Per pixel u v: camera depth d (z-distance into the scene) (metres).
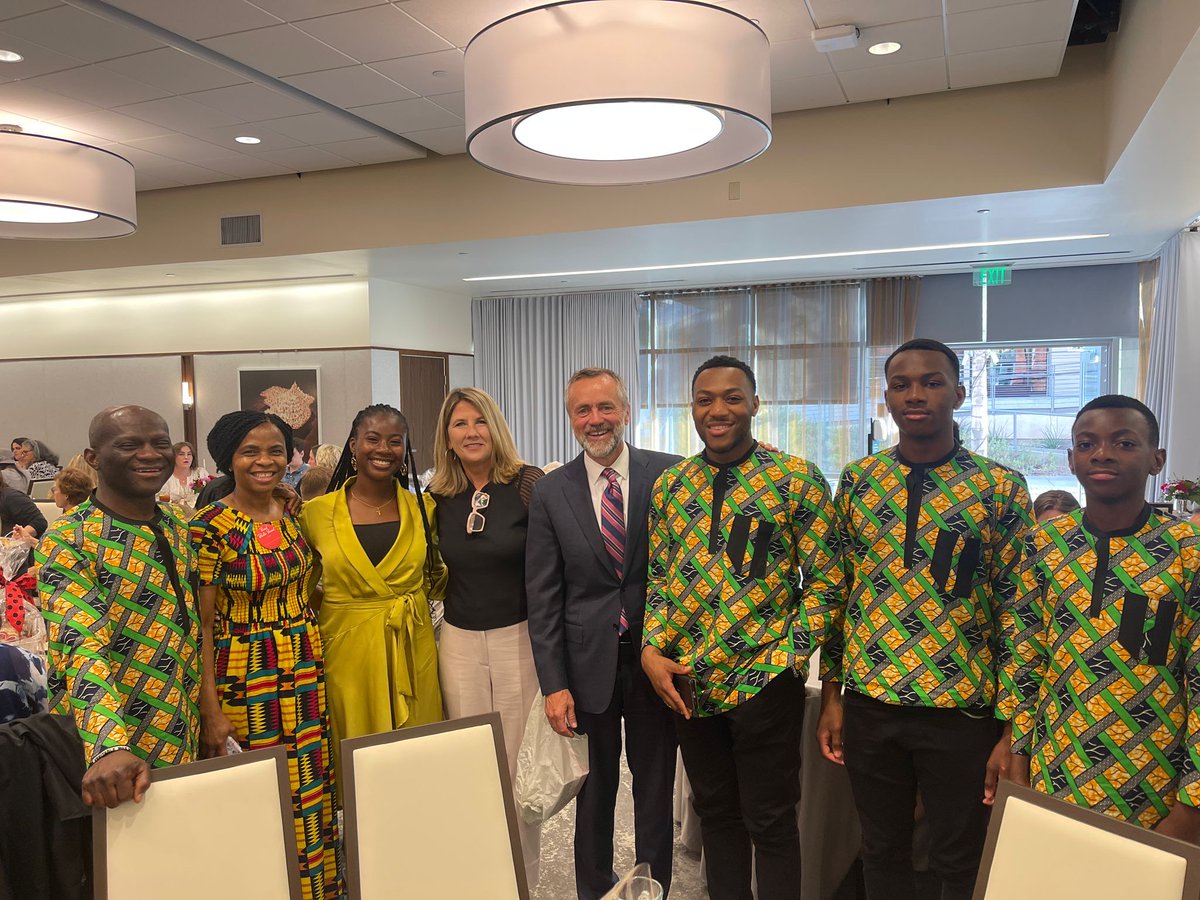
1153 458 1.71
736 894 2.28
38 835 2.10
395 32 4.39
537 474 2.61
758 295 9.64
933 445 2.00
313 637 2.35
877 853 2.06
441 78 5.02
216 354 9.17
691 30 2.37
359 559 2.42
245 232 7.38
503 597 2.53
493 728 1.86
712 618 2.16
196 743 2.12
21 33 4.34
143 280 8.58
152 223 7.68
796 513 2.15
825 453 9.42
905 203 5.70
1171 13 3.24
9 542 4.20
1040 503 3.86
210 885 1.63
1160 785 1.67
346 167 6.99
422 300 9.51
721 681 2.13
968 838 1.95
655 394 10.12
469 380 10.55
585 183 3.19
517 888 1.81
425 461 9.52
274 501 2.46
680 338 10.00
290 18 4.23
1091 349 8.78
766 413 9.63
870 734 2.02
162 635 1.99
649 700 2.42
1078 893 1.40
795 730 2.18
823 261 8.10
